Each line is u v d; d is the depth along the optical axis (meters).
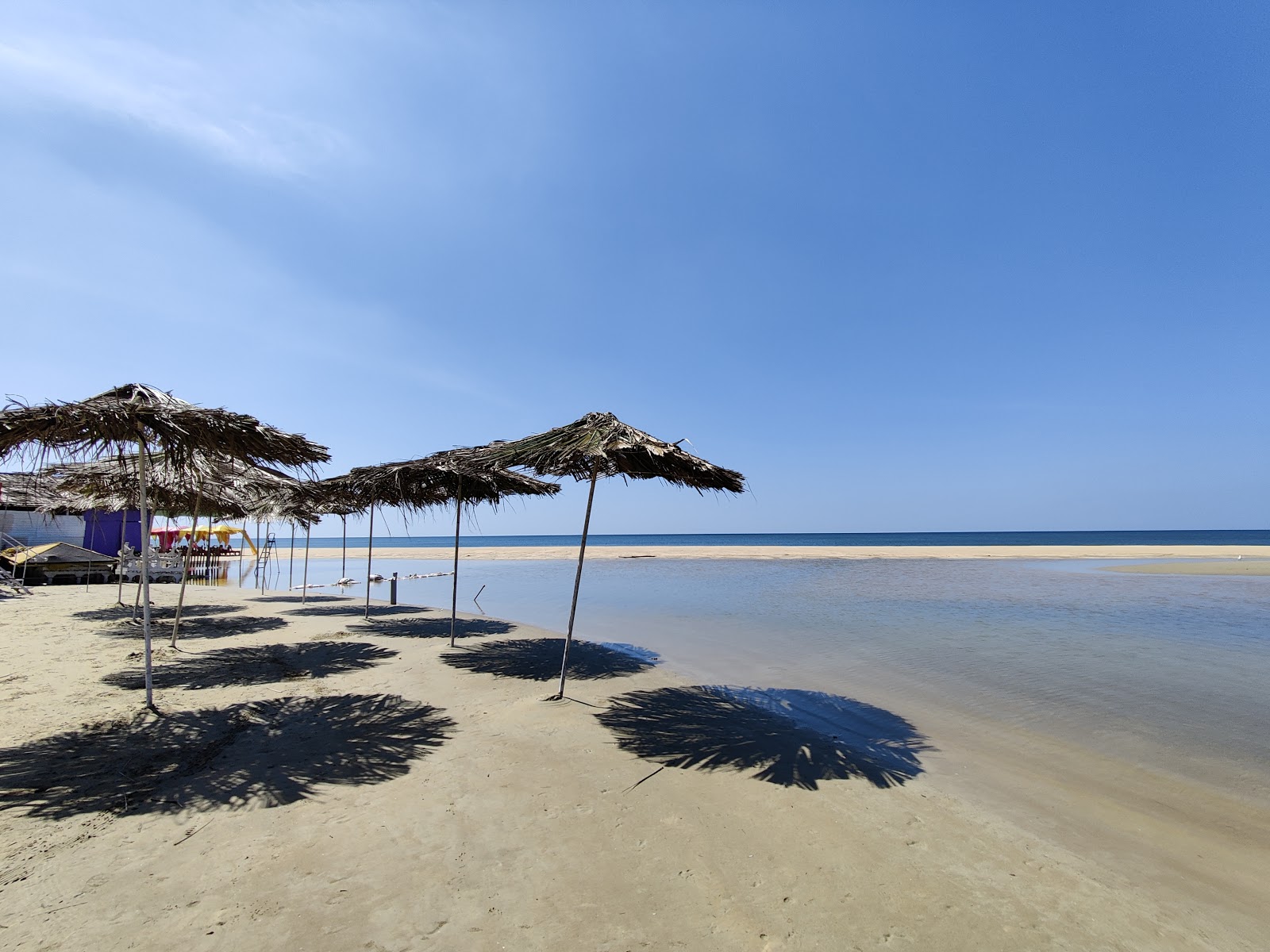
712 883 3.13
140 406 4.98
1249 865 3.62
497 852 3.37
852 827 3.84
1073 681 7.91
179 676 7.30
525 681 7.49
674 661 9.11
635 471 7.41
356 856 3.29
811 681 7.95
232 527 30.44
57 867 3.06
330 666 8.13
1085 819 4.16
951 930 2.82
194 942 2.52
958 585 20.95
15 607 13.28
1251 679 8.05
